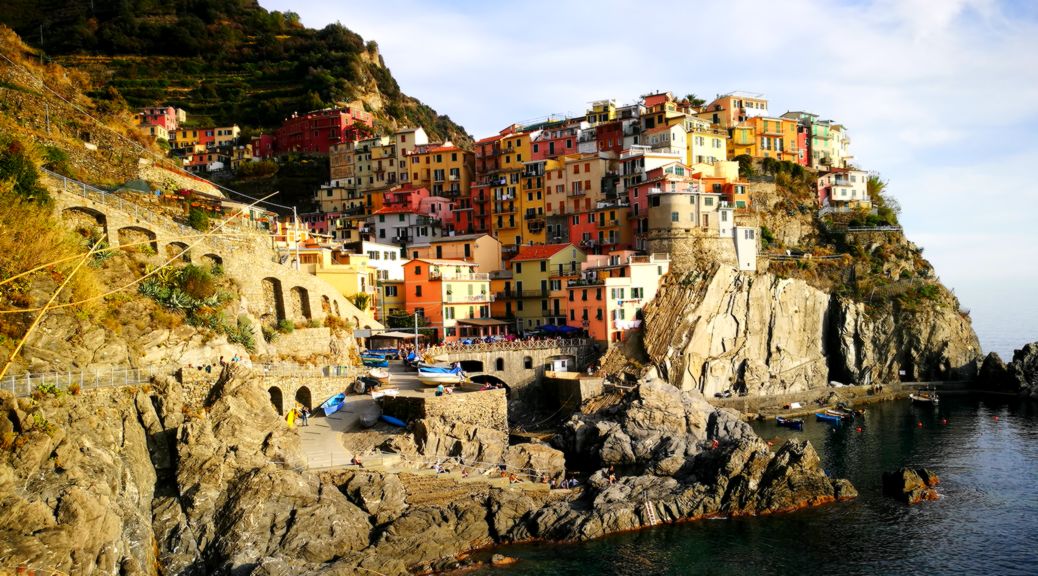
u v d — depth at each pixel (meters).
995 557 66.12
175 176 97.25
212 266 84.31
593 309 121.94
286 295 92.88
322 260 115.00
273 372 79.38
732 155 164.88
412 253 144.00
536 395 113.94
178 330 71.25
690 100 192.50
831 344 139.50
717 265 128.25
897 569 64.31
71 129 87.06
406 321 119.75
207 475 60.78
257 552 58.19
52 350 58.25
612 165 152.75
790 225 153.00
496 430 86.44
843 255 148.88
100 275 69.56
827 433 108.00
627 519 72.38
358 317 106.88
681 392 103.19
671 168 137.38
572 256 134.25
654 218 133.25
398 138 183.25
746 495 76.69
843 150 190.12
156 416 62.72
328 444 77.19
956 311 148.00
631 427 96.06
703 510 75.38
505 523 69.69
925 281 148.25
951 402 131.00
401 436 79.62
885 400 132.62
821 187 162.88
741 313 128.12
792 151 170.88
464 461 79.81
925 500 79.44
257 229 98.69
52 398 54.88
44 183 70.44
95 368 61.06
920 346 141.12
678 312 123.06
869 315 140.25
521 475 81.56
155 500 59.44
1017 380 137.12
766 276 132.25
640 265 124.31
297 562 58.12
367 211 172.50
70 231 68.69
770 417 117.06
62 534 46.88
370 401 88.75
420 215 157.75
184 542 57.50
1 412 50.38
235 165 198.62
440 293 121.44
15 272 58.12
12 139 71.19
